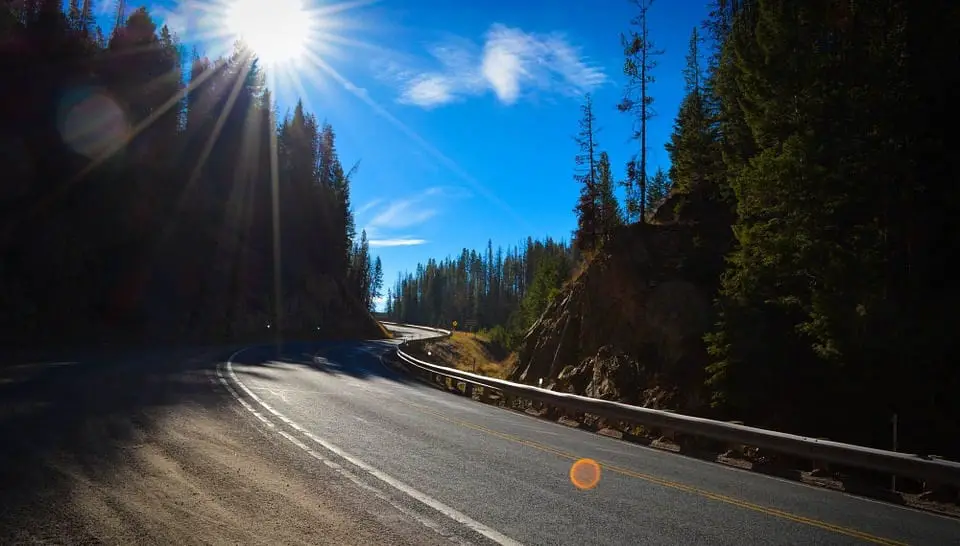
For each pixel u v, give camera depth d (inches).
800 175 569.3
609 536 222.7
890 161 517.3
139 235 1565.0
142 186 1628.9
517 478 309.7
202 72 2314.2
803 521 263.4
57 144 1341.0
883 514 288.8
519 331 2208.4
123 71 1659.7
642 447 475.2
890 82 537.3
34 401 451.8
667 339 831.7
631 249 1011.3
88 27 2068.2
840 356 548.7
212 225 2005.4
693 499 291.6
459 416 553.3
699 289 870.4
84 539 188.4
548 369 1079.0
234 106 2374.5
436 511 240.1
